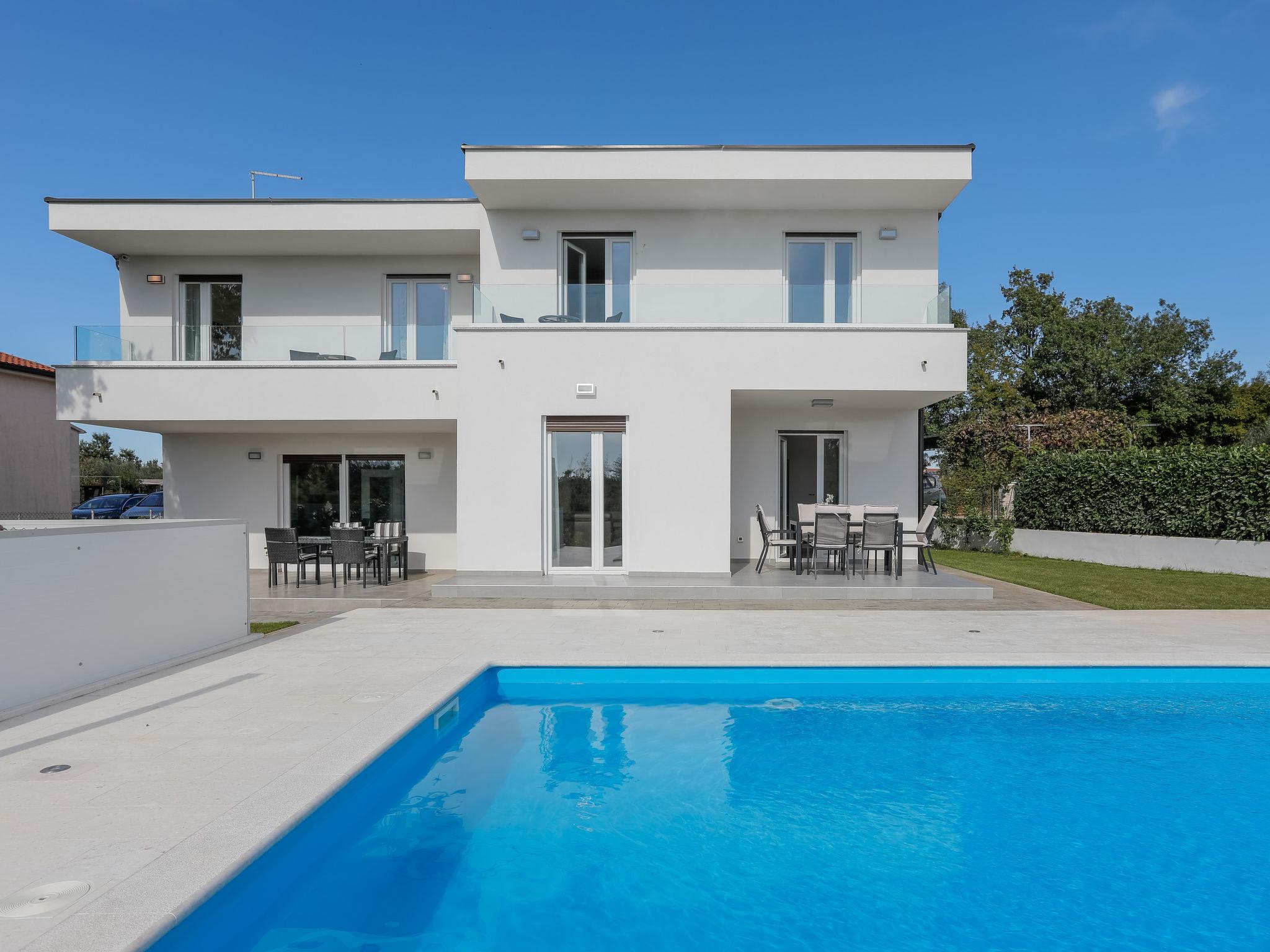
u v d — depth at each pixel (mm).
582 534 10273
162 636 5680
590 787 4195
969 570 12758
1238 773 4395
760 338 10141
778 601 9094
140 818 2910
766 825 3748
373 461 13258
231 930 2523
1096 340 33250
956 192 11078
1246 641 6652
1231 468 11617
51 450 19578
